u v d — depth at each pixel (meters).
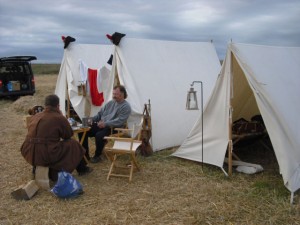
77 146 5.43
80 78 9.41
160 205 4.66
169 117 7.51
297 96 5.75
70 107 10.02
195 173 5.82
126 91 7.18
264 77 5.50
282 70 5.92
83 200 4.86
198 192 5.06
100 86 9.08
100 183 5.47
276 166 6.25
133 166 5.67
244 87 6.38
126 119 6.48
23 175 5.89
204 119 6.17
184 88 8.05
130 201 4.80
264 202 4.68
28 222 4.30
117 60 7.62
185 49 8.72
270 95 5.32
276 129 5.15
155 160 6.53
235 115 7.30
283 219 4.23
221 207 4.55
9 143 8.05
